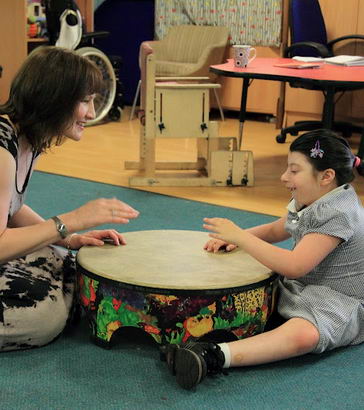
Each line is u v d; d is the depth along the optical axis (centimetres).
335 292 183
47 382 162
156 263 183
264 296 179
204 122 361
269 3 548
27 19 536
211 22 578
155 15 604
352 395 161
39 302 175
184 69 543
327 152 180
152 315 172
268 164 422
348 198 183
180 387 162
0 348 175
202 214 315
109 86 541
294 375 169
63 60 167
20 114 169
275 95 560
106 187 358
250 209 325
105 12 630
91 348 181
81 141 472
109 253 190
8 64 530
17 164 174
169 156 437
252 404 155
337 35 520
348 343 185
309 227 182
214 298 170
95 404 153
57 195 339
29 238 173
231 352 166
